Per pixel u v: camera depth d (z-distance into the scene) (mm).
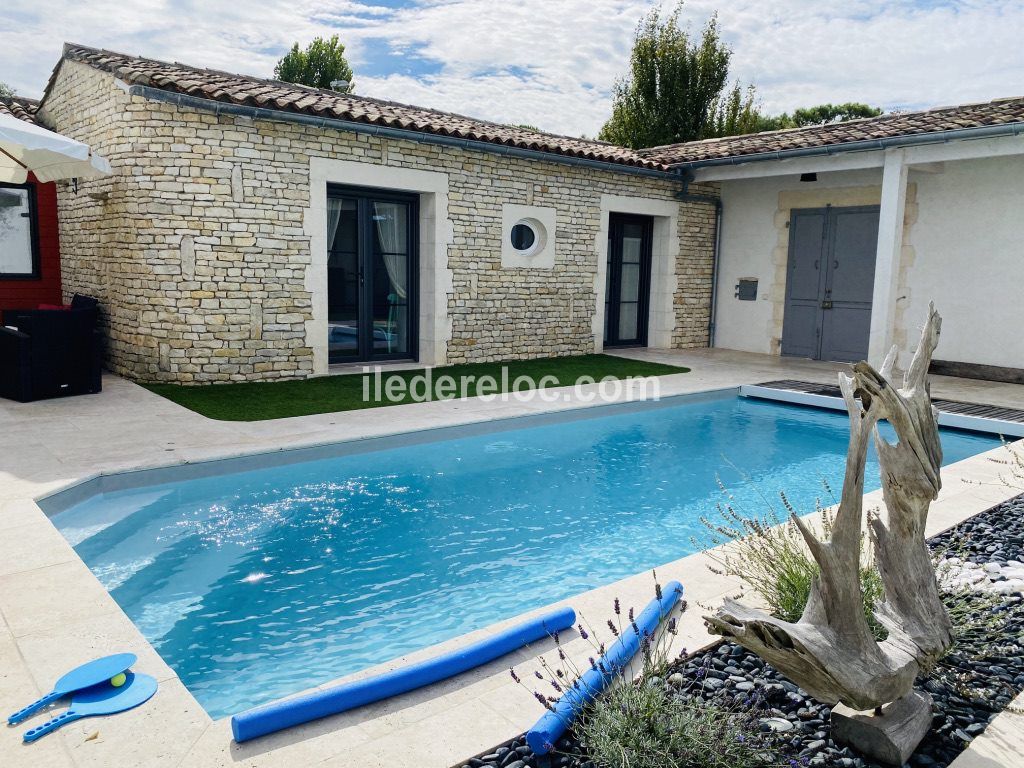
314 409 7066
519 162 10203
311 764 2082
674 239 12523
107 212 8273
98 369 7352
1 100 10891
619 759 2055
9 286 9844
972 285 10156
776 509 5309
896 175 9531
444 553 4395
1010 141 8547
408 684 2471
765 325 12641
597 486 5770
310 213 8375
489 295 10203
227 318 7996
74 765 2061
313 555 4297
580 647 2814
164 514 4773
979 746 2236
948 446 7020
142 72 7387
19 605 3000
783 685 2559
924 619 2412
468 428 6805
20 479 4645
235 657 3193
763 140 11883
